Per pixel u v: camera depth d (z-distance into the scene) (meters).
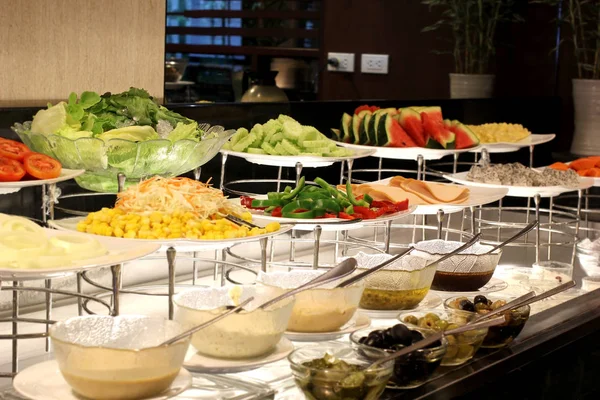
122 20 3.01
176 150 2.12
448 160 4.48
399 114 3.21
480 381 1.54
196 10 4.75
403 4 5.27
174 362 1.19
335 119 3.56
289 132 2.63
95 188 2.22
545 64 5.62
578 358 1.90
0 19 2.69
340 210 1.97
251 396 1.31
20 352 1.62
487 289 1.89
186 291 1.41
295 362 1.34
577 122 5.51
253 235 1.68
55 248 1.41
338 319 1.50
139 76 3.10
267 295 1.43
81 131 2.18
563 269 2.10
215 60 4.84
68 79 2.89
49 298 1.79
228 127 3.07
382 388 1.33
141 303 1.81
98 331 1.23
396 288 1.66
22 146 1.99
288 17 5.04
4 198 2.47
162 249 2.12
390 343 1.42
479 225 2.95
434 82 5.35
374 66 5.31
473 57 5.23
